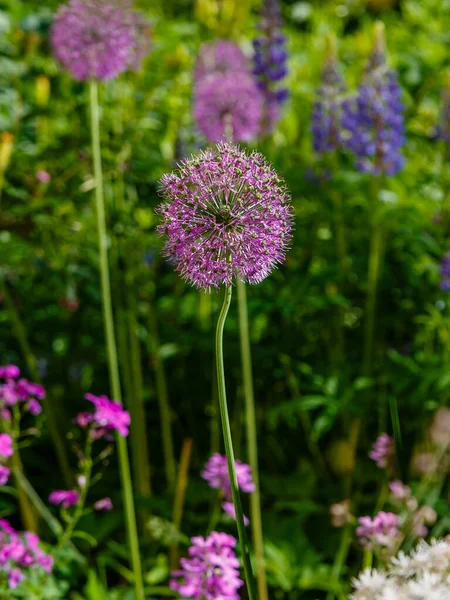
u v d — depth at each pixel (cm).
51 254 215
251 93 204
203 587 160
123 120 219
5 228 212
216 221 136
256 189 136
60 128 229
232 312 221
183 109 229
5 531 170
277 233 136
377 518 164
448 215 222
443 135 221
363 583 145
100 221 184
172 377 234
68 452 227
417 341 226
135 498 207
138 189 216
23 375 225
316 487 222
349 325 232
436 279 222
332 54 219
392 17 302
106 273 184
